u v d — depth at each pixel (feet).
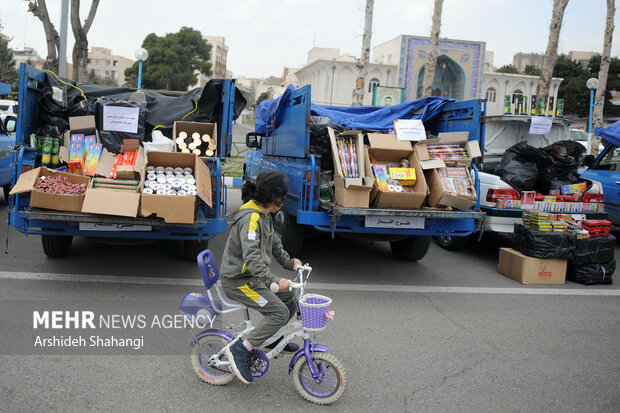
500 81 131.64
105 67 337.93
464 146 21.89
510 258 22.98
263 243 10.75
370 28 46.42
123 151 18.63
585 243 22.35
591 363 13.94
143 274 19.45
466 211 20.07
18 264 19.61
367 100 128.36
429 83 49.29
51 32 50.93
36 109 20.07
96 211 16.02
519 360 13.89
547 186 26.53
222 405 10.64
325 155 21.34
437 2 48.08
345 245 27.84
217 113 22.36
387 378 12.36
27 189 16.03
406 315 17.08
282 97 23.34
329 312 10.43
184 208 16.44
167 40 182.09
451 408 11.14
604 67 50.52
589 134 51.03
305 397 10.98
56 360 12.00
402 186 20.44
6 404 10.02
